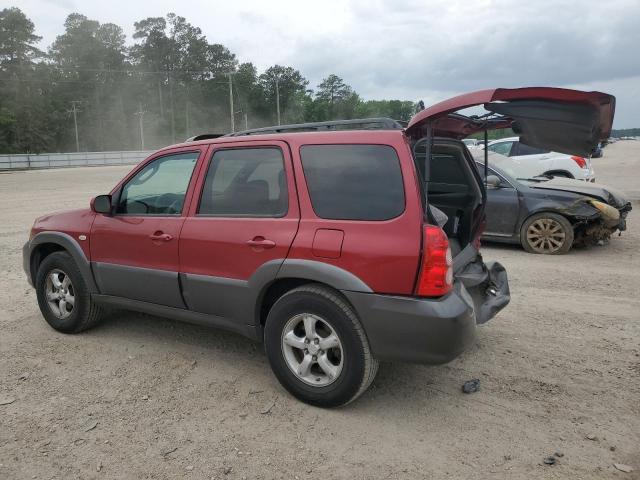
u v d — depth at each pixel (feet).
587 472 9.30
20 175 133.39
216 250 12.42
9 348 14.96
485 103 10.49
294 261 11.19
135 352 14.62
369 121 12.32
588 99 9.64
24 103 301.63
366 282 10.46
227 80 358.43
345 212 10.94
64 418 11.22
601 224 26.50
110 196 14.67
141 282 14.01
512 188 27.73
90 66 344.49
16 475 9.36
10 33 303.48
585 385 12.50
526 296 19.58
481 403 11.73
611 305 18.37
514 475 9.24
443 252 10.18
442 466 9.52
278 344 11.68
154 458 9.83
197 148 13.50
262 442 10.31
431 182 14.67
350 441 10.31
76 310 15.53
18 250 29.32
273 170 12.04
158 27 355.56
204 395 12.18
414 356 10.34
